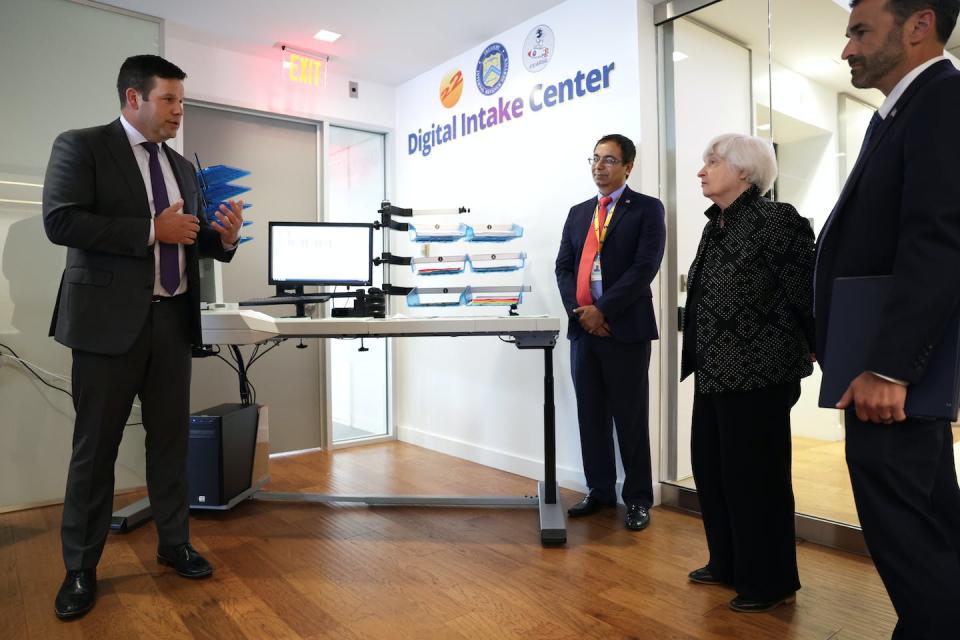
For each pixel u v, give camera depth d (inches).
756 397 70.2
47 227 72.2
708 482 78.7
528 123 133.6
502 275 140.1
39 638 67.1
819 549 92.9
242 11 129.1
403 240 169.6
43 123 120.3
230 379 152.2
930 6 45.6
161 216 76.1
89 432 75.8
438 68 158.6
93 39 125.2
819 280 52.9
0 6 116.3
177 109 77.7
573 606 74.3
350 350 171.3
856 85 50.4
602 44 118.2
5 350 116.0
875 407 44.5
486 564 87.4
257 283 155.8
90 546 75.7
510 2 125.4
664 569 85.2
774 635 67.1
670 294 116.0
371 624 70.1
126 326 75.0
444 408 160.2
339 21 133.6
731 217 73.8
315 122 163.3
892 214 47.3
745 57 104.5
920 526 45.9
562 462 128.7
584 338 108.1
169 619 71.4
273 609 73.9
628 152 105.6
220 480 108.5
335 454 159.2
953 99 43.5
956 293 41.6
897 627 48.8
